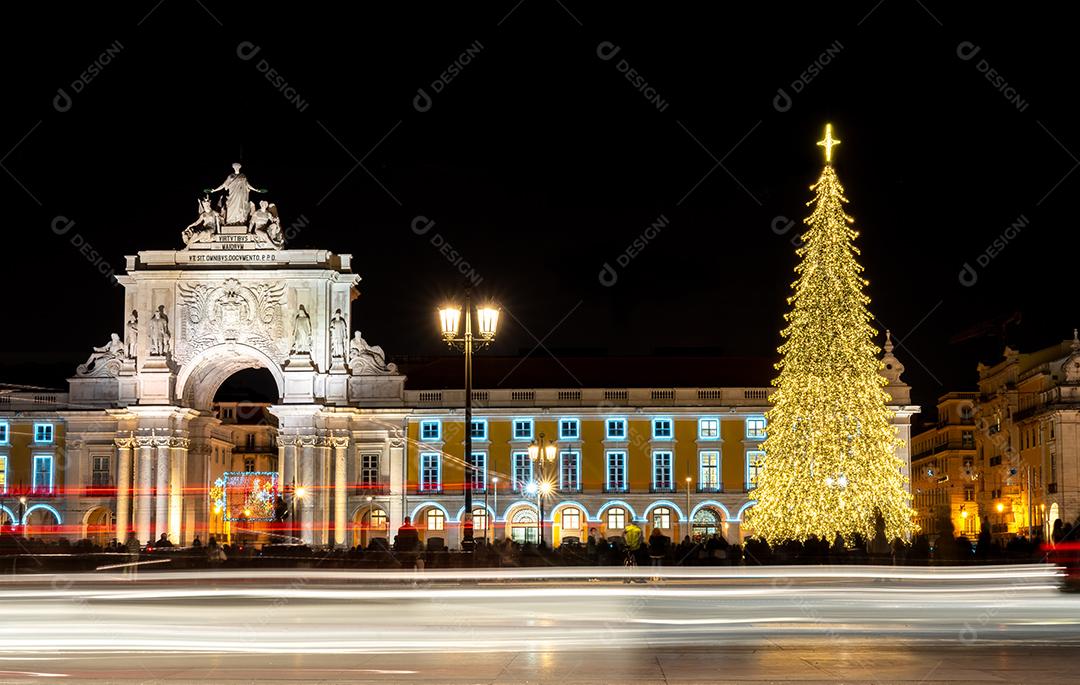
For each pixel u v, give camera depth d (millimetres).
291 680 15625
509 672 16266
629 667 16672
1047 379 80812
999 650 18375
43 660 17875
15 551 54156
